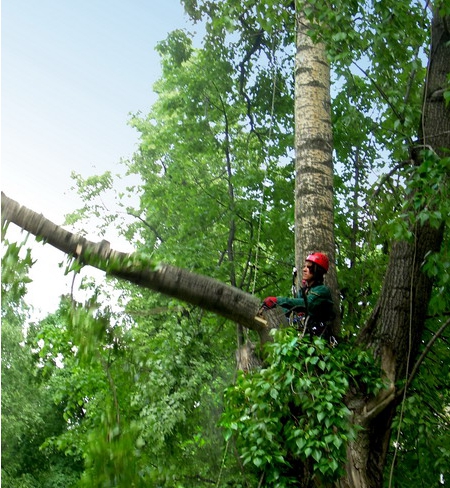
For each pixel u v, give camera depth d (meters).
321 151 8.10
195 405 10.44
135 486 4.23
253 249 14.38
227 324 12.48
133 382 4.93
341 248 11.64
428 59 7.80
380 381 6.57
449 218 6.98
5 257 4.58
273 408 6.05
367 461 6.56
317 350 6.21
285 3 8.84
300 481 6.20
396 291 7.17
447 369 9.56
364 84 11.98
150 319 14.27
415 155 7.60
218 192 14.59
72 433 13.16
